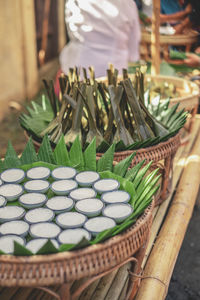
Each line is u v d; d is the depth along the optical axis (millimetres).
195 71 2387
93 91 1213
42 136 1226
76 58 2477
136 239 775
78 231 782
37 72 4875
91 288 995
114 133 1227
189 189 1521
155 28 1958
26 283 662
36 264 666
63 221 814
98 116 1241
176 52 2475
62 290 697
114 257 722
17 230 789
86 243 688
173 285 1707
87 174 1006
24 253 669
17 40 4129
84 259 688
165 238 1197
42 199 901
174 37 2344
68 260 678
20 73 4281
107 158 1050
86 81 1215
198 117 2398
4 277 664
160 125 1270
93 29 2359
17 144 3277
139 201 871
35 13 5059
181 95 1887
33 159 1101
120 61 2484
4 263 670
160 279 1019
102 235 713
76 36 2449
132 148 1155
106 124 1272
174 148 1230
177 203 1423
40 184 965
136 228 769
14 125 3691
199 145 1938
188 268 1817
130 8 2348
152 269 1051
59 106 1354
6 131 3561
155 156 1161
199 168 1710
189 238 2037
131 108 1193
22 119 1316
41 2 5188
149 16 2527
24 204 875
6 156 1093
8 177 992
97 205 869
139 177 966
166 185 1348
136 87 1245
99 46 2428
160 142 1200
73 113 1181
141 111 1210
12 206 870
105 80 1812
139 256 850
